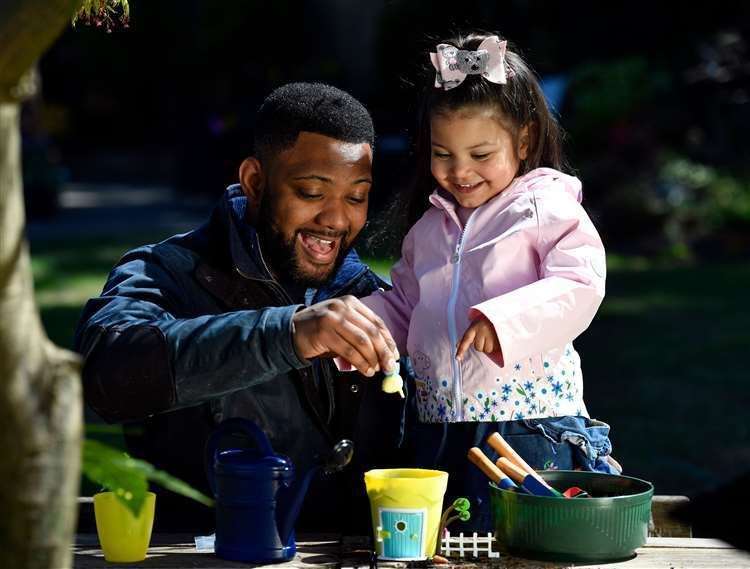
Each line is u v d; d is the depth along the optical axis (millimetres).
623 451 6441
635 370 8609
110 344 2637
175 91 27750
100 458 1754
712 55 17672
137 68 32594
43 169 20125
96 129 36500
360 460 3074
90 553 2666
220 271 3020
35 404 1506
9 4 1416
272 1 21312
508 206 2906
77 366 1562
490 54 2896
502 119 2883
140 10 29641
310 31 20875
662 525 3012
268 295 3018
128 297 2867
